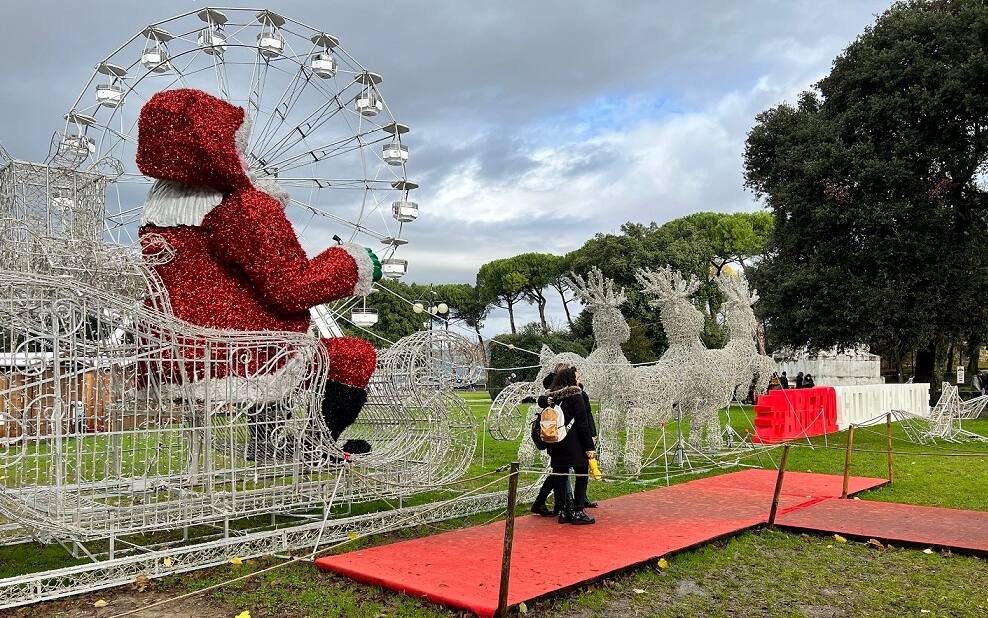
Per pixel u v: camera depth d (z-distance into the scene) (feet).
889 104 59.21
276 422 19.53
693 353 34.06
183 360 17.98
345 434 25.08
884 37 62.23
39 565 18.54
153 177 20.63
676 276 34.12
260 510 19.58
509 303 161.58
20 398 17.80
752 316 39.06
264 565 18.22
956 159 59.41
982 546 19.33
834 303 61.46
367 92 45.21
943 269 59.21
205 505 18.71
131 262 19.04
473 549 18.83
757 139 70.28
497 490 26.68
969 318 60.13
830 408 49.34
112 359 17.38
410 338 24.26
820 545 20.33
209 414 18.30
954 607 15.28
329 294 21.09
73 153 25.62
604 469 31.91
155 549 18.85
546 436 21.94
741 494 26.86
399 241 45.73
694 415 36.81
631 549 18.79
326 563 17.56
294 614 14.78
